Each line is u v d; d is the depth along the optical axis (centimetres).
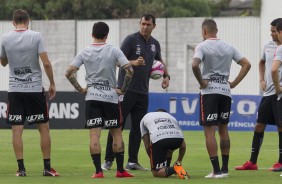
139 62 2953
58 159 3503
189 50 11444
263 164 3288
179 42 11612
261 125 2984
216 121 2644
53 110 5975
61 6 13825
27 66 2666
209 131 2641
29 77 2672
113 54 2644
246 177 2683
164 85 3172
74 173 2883
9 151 3903
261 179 2617
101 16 13838
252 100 5816
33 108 2689
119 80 3084
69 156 3656
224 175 2667
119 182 2495
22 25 2689
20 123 2694
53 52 11925
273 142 4697
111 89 2656
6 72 11606
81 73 11000
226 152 2695
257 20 11281
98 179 2595
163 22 11675
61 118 5969
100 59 2634
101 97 2638
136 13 14012
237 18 11325
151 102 5859
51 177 2673
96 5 13850
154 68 3134
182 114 5853
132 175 2694
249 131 5775
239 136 5222
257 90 11100
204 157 3612
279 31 2705
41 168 3073
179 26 11619
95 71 2641
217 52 2634
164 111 2753
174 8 14375
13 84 2672
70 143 4516
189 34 11569
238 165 3241
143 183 2467
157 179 2588
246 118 5825
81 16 13812
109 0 13875
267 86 2952
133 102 3097
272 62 2930
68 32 11850
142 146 4278
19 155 2709
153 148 2638
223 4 18038
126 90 2897
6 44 2659
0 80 11638
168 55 11662
